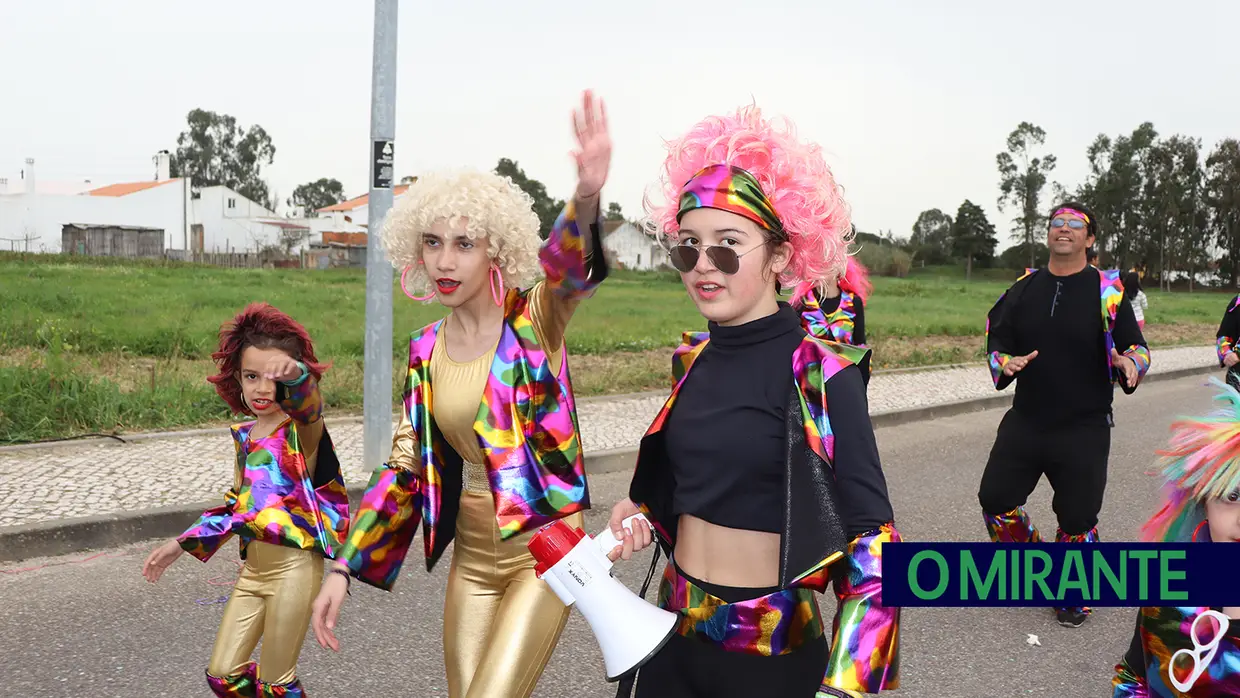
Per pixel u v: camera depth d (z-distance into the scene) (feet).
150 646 14.38
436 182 8.83
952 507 24.54
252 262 209.05
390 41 23.52
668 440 7.09
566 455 8.95
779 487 6.59
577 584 6.57
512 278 9.00
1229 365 26.86
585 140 8.04
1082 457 16.01
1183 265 354.33
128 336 46.26
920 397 42.24
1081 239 16.07
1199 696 7.04
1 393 28.02
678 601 6.93
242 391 10.27
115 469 23.32
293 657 9.86
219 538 10.16
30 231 220.43
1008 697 13.87
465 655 8.91
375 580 8.95
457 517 9.23
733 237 6.73
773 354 6.73
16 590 16.51
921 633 16.15
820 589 6.54
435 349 9.19
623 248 254.47
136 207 232.32
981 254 400.06
